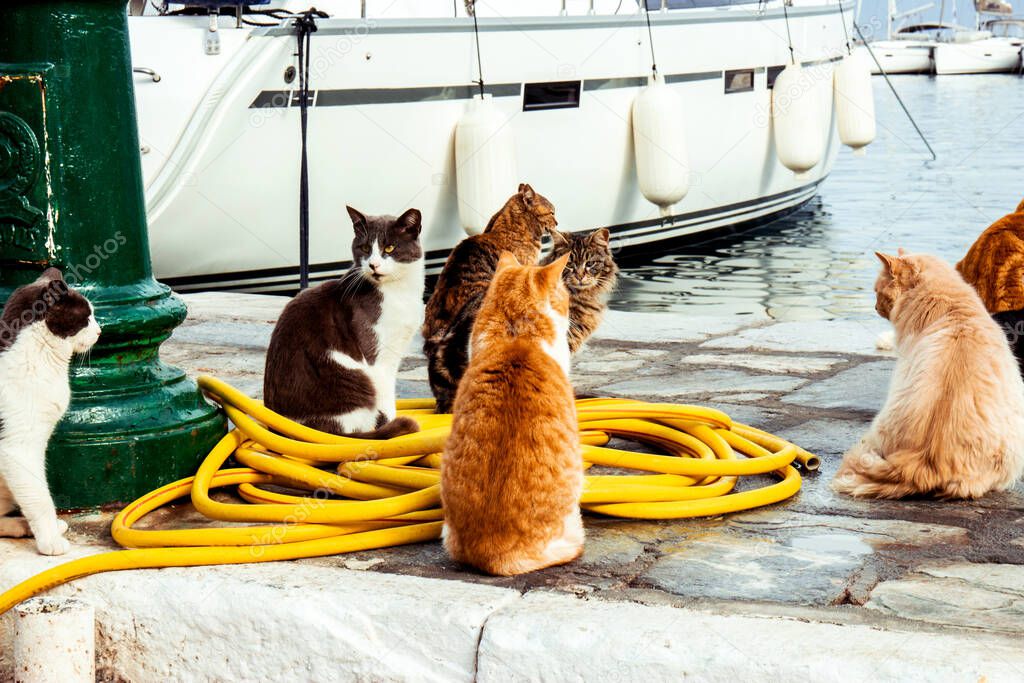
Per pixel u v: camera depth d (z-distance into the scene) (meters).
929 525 3.26
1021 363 4.36
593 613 2.56
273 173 8.71
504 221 5.36
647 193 10.97
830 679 2.26
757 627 2.46
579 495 2.96
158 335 3.59
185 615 2.83
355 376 4.02
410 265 4.07
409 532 3.11
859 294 10.57
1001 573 2.87
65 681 2.70
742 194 12.86
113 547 3.13
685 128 11.65
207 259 8.73
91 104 3.38
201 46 8.36
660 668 2.40
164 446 3.48
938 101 31.09
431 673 2.63
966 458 3.44
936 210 14.92
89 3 3.33
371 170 9.20
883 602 2.68
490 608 2.62
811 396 4.96
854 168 19.14
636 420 4.04
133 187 3.54
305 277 8.27
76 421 3.40
